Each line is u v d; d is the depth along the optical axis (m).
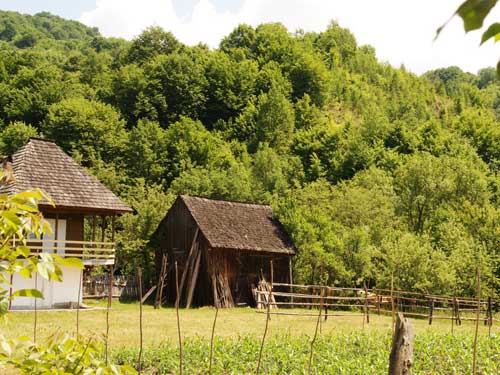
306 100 101.56
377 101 119.81
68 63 99.75
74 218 33.97
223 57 98.94
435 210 52.81
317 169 73.62
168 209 44.00
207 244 37.75
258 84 99.88
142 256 46.28
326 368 15.50
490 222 42.53
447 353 17.89
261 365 15.94
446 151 75.88
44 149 34.97
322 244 41.00
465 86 139.62
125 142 65.19
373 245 41.88
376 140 81.19
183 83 87.50
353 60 140.75
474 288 36.94
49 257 3.62
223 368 15.65
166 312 32.44
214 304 36.84
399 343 6.39
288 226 42.22
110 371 3.90
